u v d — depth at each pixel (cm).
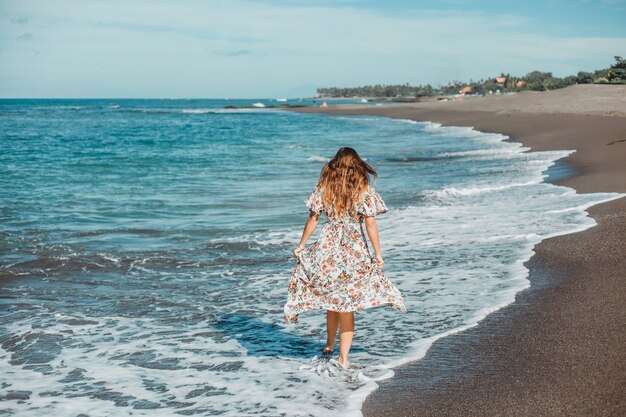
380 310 579
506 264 716
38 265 747
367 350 475
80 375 436
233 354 479
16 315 570
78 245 849
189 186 1460
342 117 6762
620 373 393
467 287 633
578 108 4022
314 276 444
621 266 658
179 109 11438
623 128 2519
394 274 697
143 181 1548
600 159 1712
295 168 1853
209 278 709
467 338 484
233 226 997
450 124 4462
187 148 2659
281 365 453
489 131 3428
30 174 1664
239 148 2661
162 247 851
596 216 949
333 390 404
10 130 4150
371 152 2419
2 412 375
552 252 752
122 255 802
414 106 8456
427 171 1769
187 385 417
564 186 1329
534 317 523
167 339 513
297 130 4197
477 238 869
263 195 1321
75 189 1388
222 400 392
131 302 617
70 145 2814
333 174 443
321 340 512
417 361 443
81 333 526
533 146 2372
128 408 381
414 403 374
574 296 572
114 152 2439
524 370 412
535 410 353
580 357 426
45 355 475
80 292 648
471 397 377
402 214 1086
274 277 714
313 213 453
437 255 780
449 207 1146
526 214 1031
